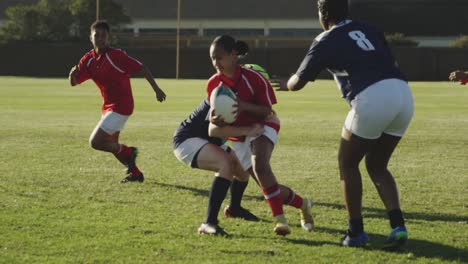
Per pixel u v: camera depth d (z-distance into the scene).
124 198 13.70
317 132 25.91
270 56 87.31
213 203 10.93
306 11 124.06
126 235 10.79
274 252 9.99
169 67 90.56
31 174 16.33
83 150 20.72
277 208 10.76
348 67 10.03
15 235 10.70
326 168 17.73
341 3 10.32
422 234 11.14
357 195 10.35
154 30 125.31
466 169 17.67
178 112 35.06
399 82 10.06
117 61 15.66
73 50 92.06
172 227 11.34
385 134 10.28
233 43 10.91
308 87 65.50
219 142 11.69
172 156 19.75
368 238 10.55
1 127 27.25
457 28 107.00
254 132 10.95
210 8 125.69
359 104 9.91
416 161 19.05
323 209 12.99
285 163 18.58
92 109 37.16
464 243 10.61
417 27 107.62
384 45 10.40
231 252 9.96
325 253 9.99
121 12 104.00
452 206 13.30
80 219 11.81
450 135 25.28
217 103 10.60
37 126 27.77
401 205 13.37
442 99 47.53
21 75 93.50
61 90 56.84
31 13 98.69
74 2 99.88
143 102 42.91
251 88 11.07
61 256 9.66
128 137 24.19
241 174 11.91
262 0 126.19
